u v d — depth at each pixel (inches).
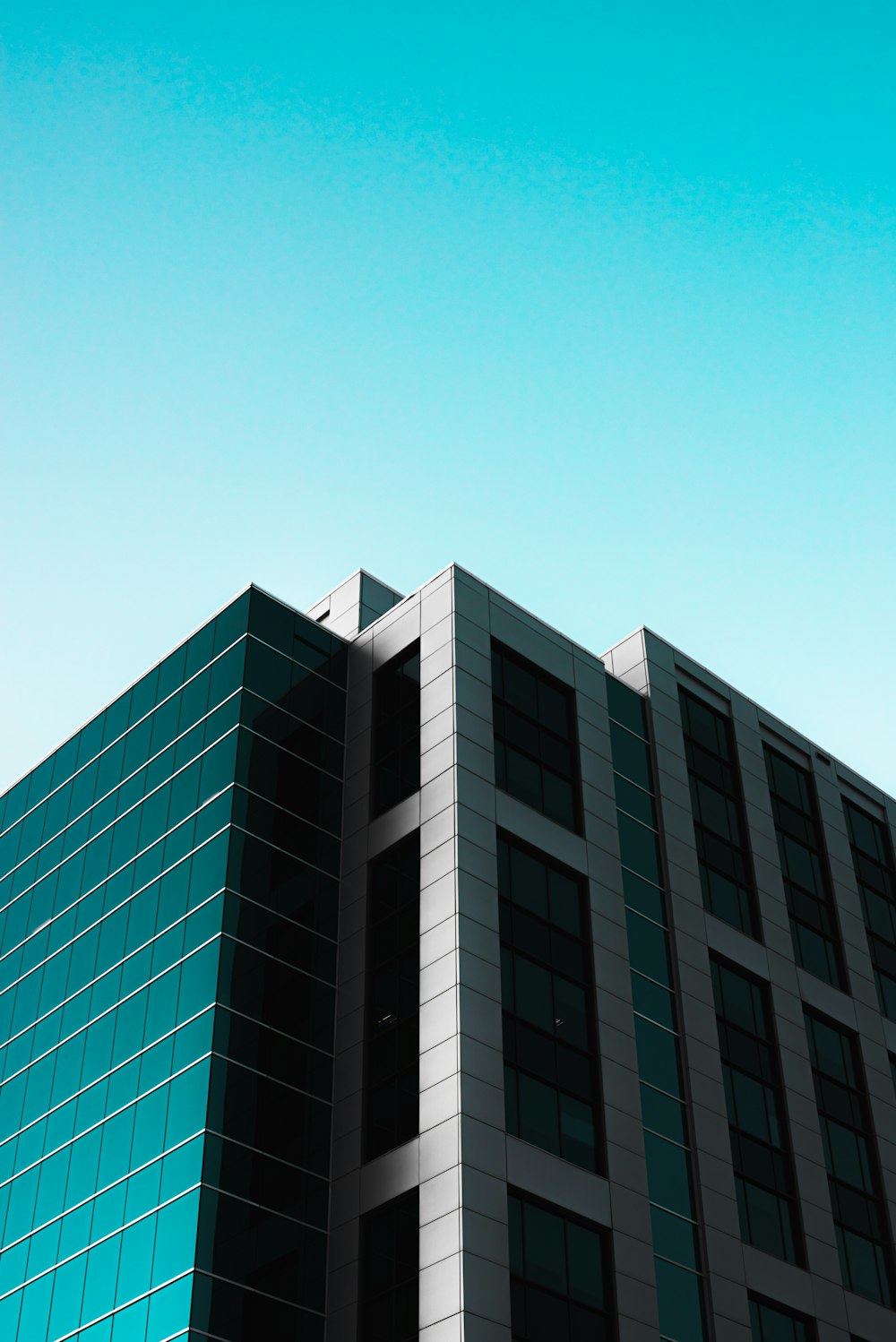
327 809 2010.3
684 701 2335.1
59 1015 2026.3
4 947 2247.8
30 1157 1914.4
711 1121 1887.3
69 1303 1695.4
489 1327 1497.3
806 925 2272.4
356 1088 1761.8
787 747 2480.3
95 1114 1839.3
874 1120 2122.3
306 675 2105.1
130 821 2108.8
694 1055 1925.4
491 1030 1708.9
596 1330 1599.4
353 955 1877.5
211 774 1977.1
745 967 2097.7
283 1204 1659.7
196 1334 1519.4
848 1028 2199.8
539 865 1918.1
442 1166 1600.6
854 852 2480.3
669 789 2181.3
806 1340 1812.3
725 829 2245.3
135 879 2022.6
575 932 1907.0
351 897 1930.4
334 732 2089.1
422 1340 1512.1
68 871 2197.3
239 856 1872.5
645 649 2319.1
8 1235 1865.2
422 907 1822.1
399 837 1914.4
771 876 2256.4
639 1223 1713.8
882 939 2404.0
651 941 1998.0
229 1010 1749.5
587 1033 1829.5
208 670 2111.2
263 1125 1697.8
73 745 2363.4
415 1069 1704.0
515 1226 1589.6
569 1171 1683.1
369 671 2130.9
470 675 1996.8
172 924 1893.5
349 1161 1711.4
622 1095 1802.4
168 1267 1584.6
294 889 1905.8
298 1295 1615.4
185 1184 1628.9
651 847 2105.1
